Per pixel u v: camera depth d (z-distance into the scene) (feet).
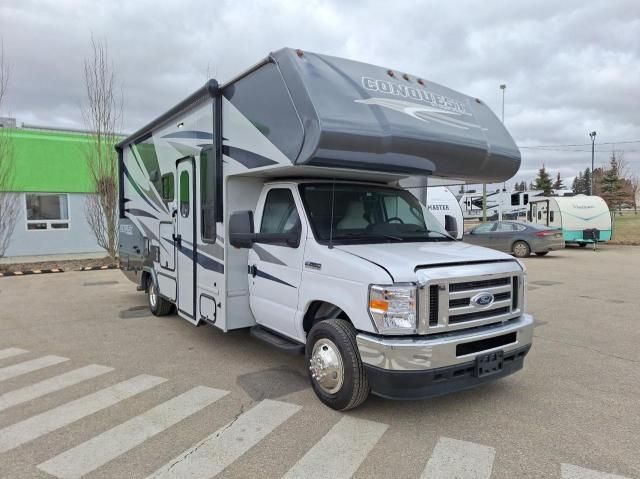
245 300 17.51
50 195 55.16
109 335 22.25
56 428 12.61
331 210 15.30
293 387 15.40
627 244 74.54
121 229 30.40
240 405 13.99
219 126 17.19
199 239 18.89
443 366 11.80
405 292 11.74
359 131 13.14
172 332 22.71
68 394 15.01
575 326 23.65
